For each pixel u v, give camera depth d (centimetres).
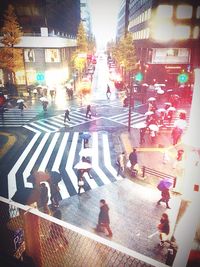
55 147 1900
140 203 1212
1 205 736
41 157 1738
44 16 3728
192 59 4012
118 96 3553
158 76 4169
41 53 3966
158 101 3234
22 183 1412
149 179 1412
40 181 1241
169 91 3127
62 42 4300
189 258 646
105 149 1850
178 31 3944
